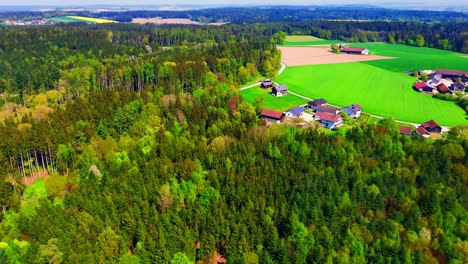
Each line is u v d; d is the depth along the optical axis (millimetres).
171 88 170625
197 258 82688
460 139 123188
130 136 129625
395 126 135375
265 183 98812
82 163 107312
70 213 88250
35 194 104312
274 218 87875
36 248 74875
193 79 192125
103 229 80875
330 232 81625
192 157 110812
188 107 145500
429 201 91188
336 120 158250
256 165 107250
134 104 145000
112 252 77938
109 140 120438
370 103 194875
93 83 196250
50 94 181500
